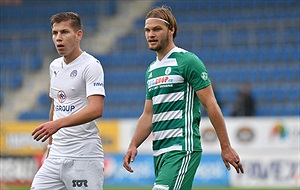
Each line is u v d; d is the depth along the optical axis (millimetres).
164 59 21844
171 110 21469
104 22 96562
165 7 22594
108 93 82125
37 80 88625
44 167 22750
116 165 57125
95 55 88688
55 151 22656
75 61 22484
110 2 100188
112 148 58562
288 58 81375
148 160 55562
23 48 94312
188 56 21453
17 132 60094
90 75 22125
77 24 22516
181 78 21406
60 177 22531
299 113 73250
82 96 22469
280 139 53656
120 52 90125
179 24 90562
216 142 54344
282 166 53125
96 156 22578
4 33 97625
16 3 103500
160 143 21688
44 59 90625
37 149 59219
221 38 86250
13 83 88500
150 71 22203
